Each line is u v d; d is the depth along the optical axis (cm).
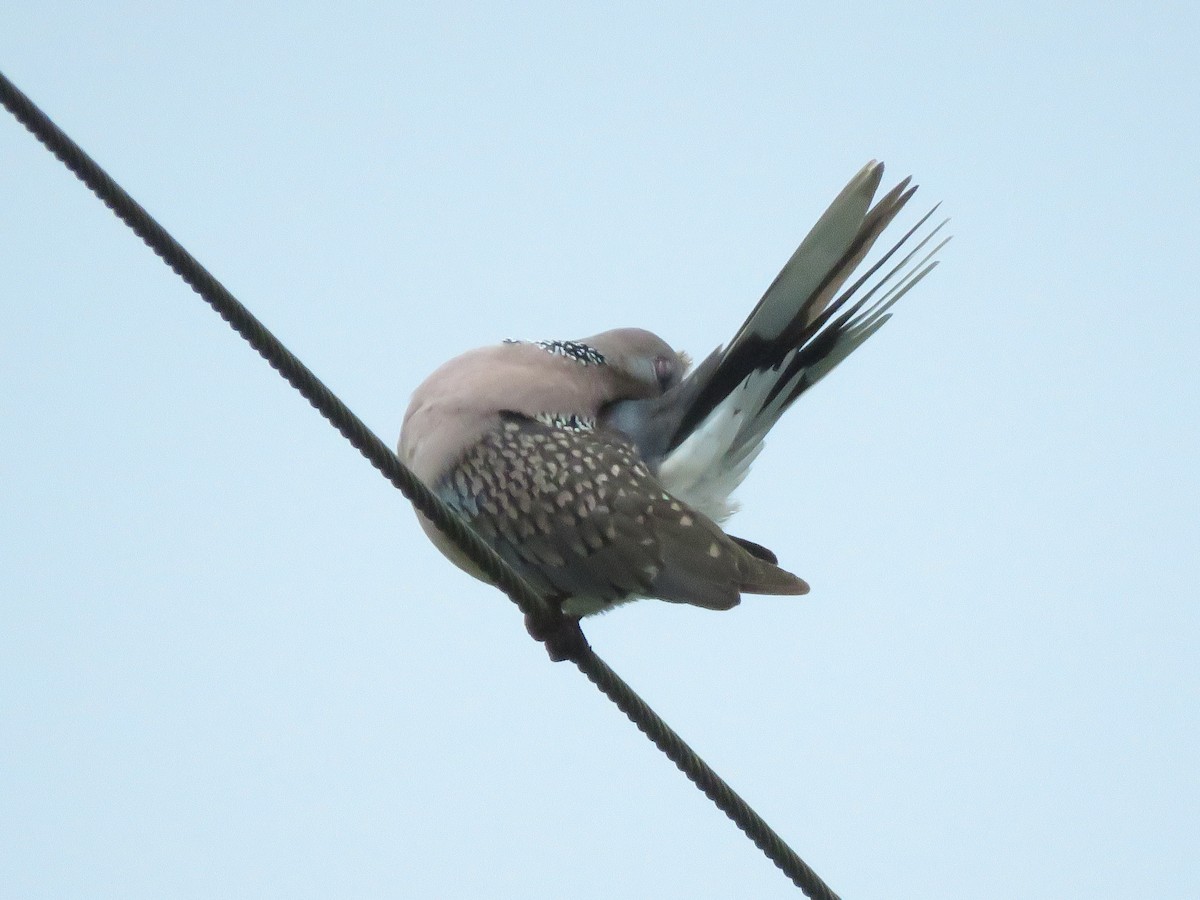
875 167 1076
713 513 1166
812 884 973
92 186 774
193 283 805
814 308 1101
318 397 848
